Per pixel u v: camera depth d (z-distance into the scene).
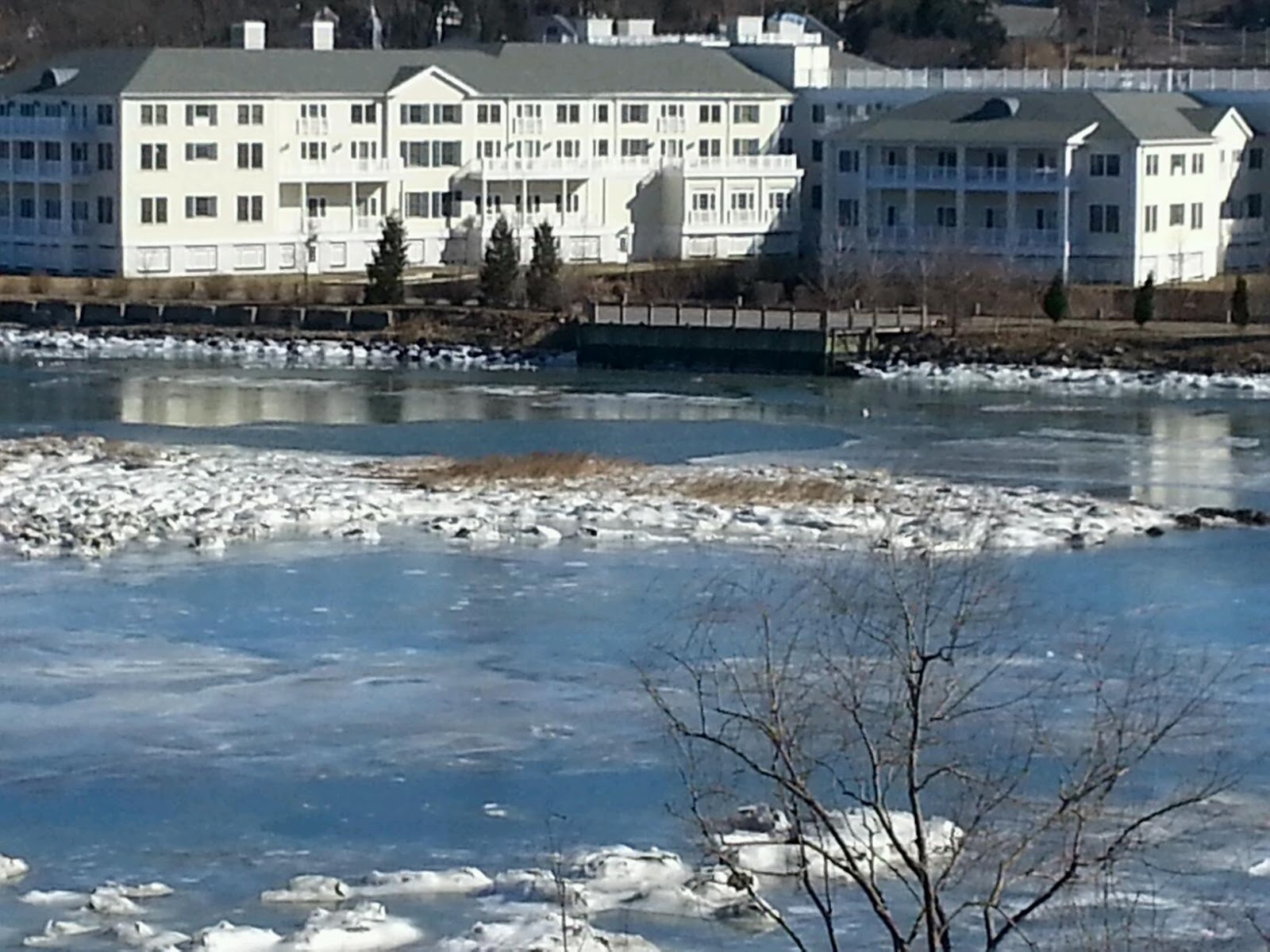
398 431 190.12
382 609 123.50
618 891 83.31
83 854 88.38
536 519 146.12
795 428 192.62
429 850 88.44
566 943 73.69
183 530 142.25
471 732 102.19
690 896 81.88
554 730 102.25
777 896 81.75
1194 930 77.69
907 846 79.25
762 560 133.88
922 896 69.88
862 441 185.25
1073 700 99.69
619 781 95.69
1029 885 77.69
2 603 124.56
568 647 115.31
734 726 93.94
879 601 110.00
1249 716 101.62
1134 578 130.62
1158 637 115.75
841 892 81.44
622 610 122.56
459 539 141.50
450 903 82.81
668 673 108.56
